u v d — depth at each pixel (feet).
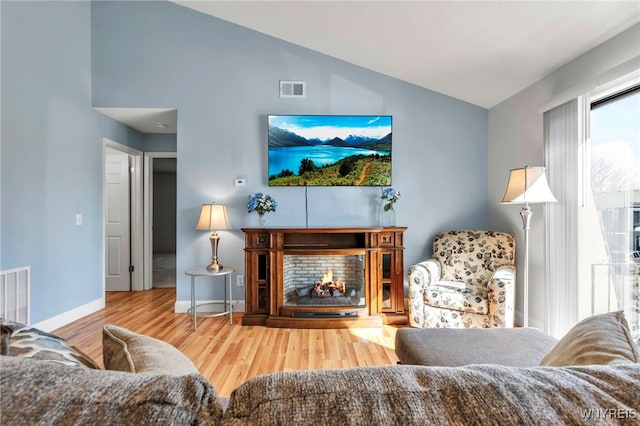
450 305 9.70
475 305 9.42
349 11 9.70
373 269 11.02
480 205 12.85
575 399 1.58
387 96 12.71
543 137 10.00
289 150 12.44
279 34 12.21
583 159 8.56
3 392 1.43
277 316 10.86
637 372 1.79
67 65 11.23
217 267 11.20
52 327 10.51
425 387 1.67
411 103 12.76
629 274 7.57
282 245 11.05
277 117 12.38
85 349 9.10
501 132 12.07
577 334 3.02
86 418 1.40
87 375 1.61
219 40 12.53
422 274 10.23
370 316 10.93
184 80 12.48
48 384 1.51
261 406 1.55
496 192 12.35
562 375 1.77
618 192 7.84
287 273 11.43
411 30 9.73
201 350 8.96
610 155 8.05
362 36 10.70
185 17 12.48
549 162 9.61
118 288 16.01
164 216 34.37
